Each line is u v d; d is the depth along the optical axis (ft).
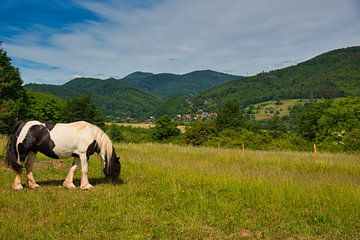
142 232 23.84
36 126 35.81
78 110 230.68
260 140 135.03
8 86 141.18
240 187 36.04
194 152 72.90
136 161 55.01
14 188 35.14
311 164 57.16
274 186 35.50
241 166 54.49
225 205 30.22
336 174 49.44
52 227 24.23
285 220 27.04
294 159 62.59
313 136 169.48
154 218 26.89
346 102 165.17
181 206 29.89
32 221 25.64
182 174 43.24
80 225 24.95
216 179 39.32
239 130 180.45
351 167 53.83
